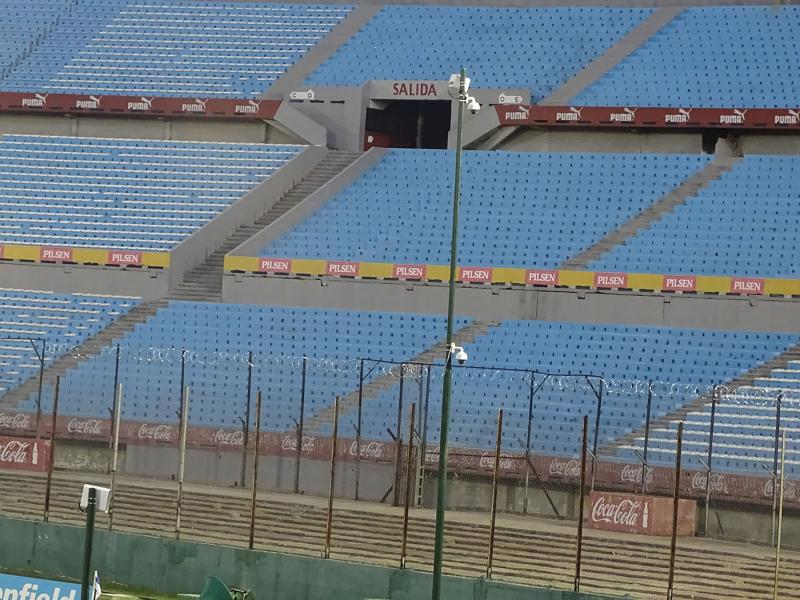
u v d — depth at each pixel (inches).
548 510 1998.0
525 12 3221.0
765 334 2359.7
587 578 1646.2
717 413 2166.6
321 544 1782.7
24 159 3093.0
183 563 1646.2
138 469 2245.3
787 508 1861.5
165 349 2544.3
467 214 2753.4
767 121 2731.3
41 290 2790.4
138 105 3120.1
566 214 2706.7
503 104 2910.9
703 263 2524.6
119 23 3440.0
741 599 1601.9
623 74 2982.3
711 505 1903.3
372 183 2878.9
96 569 1683.1
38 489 2020.2
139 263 2755.9
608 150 2896.2
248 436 2174.0
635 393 2240.4
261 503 1956.2
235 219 2874.0
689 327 2432.3
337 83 3134.8
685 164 2753.4
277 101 3043.8
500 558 1726.1
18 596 1449.3
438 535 1418.6
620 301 2475.4
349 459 2114.9
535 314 2517.2
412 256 2682.1
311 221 2797.7
